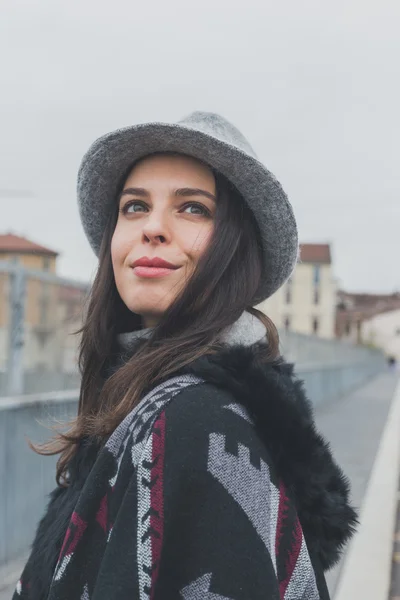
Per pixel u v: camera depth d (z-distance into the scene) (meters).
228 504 0.84
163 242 1.08
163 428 0.87
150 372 1.00
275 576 0.85
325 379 15.94
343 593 3.41
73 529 0.92
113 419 0.98
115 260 1.15
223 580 0.82
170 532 0.83
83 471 1.06
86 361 1.28
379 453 8.24
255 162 1.08
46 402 4.00
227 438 0.88
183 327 1.06
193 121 1.20
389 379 36.91
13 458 3.69
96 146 1.16
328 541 0.99
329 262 59.12
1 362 3.68
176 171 1.11
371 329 77.31
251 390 0.93
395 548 4.38
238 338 1.07
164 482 0.84
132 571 0.82
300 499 0.95
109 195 1.30
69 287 4.31
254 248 1.15
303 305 58.78
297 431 0.94
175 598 0.82
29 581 1.16
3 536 3.58
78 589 0.90
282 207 1.15
